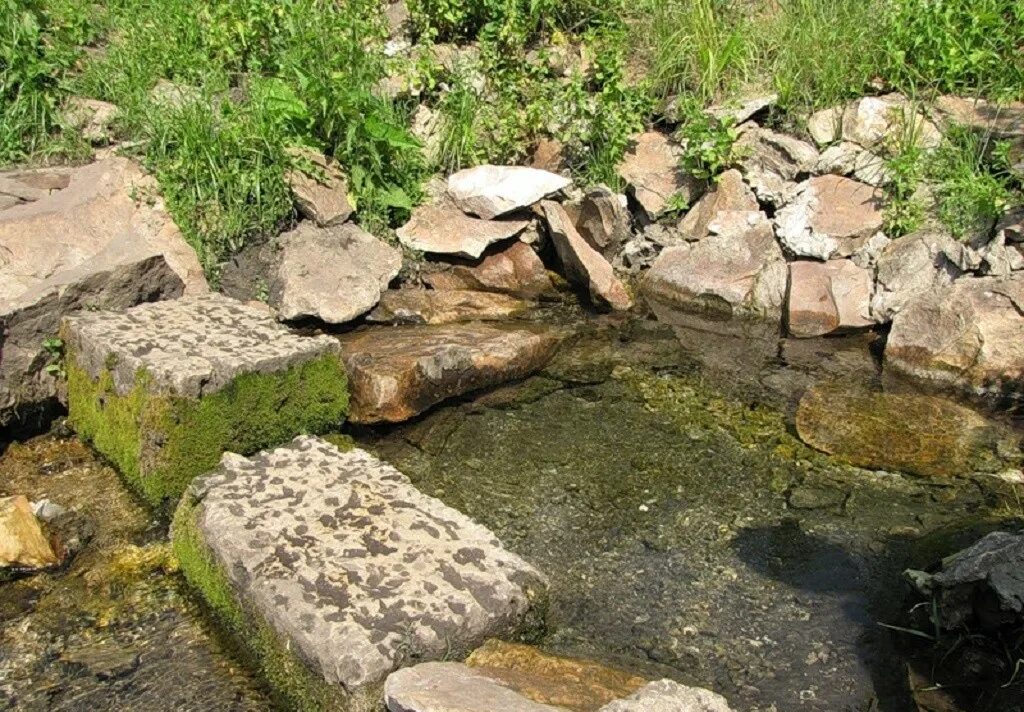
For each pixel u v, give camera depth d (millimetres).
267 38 7621
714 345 6316
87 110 6719
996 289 6039
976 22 7551
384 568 3711
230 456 4379
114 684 3578
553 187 6934
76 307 5168
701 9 7941
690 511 4641
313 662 3379
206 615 3914
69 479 4754
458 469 4926
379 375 5148
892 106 7301
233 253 6250
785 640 3844
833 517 4613
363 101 6801
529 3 8141
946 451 5188
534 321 6484
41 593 4020
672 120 7730
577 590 4094
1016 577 3689
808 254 6781
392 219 6945
